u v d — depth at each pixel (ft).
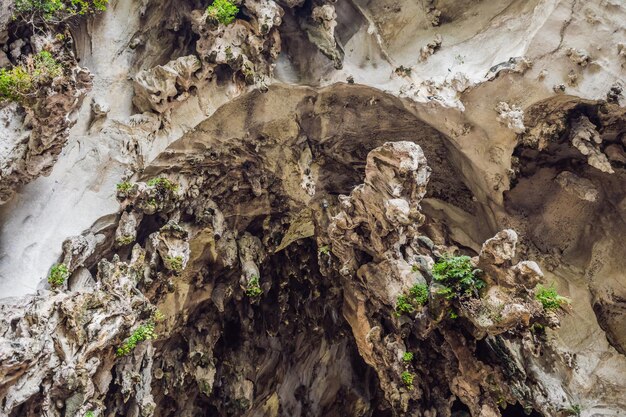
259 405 49.83
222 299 42.83
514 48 38.60
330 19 37.22
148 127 35.42
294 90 38.34
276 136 39.99
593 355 39.42
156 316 33.81
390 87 39.78
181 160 37.19
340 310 48.21
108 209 33.04
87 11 34.65
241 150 39.52
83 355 27.76
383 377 37.11
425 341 36.06
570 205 41.75
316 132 41.27
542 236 42.42
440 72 40.47
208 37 35.24
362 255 37.65
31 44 30.35
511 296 29.50
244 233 43.16
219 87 36.94
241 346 46.98
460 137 39.75
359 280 37.93
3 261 28.53
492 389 33.12
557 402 34.06
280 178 41.39
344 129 41.70
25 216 29.94
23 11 29.78
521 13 39.55
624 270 40.09
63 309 27.63
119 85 35.83
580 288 41.04
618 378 38.55
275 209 43.16
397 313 34.06
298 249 47.91
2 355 24.27
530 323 29.99
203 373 43.27
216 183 40.24
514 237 29.12
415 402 36.19
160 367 42.60
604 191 40.75
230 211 41.98
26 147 28.32
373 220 35.32
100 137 34.19
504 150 39.34
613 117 36.78
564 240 42.27
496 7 41.14
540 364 36.29
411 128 42.06
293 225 45.62
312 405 52.37
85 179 32.83
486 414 33.09
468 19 41.93
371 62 41.01
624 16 35.35
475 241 44.21
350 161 43.75
